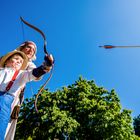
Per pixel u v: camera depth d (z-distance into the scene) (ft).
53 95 109.29
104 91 115.24
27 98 109.70
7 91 8.60
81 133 102.22
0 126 7.54
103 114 100.01
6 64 9.43
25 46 10.62
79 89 113.29
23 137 102.78
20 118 106.01
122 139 98.48
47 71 8.80
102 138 100.73
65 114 100.53
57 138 99.45
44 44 9.85
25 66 9.87
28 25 10.70
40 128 100.32
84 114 105.29
